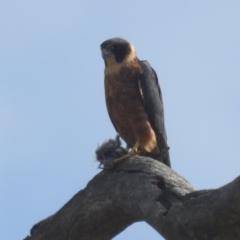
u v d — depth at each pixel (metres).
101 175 11.01
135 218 10.42
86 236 11.24
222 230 8.31
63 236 11.36
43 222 11.70
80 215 11.06
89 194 11.02
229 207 8.02
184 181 10.06
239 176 7.85
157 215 9.26
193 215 8.48
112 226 11.01
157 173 10.16
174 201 9.62
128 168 10.62
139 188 10.03
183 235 8.69
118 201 10.42
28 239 11.88
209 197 8.32
